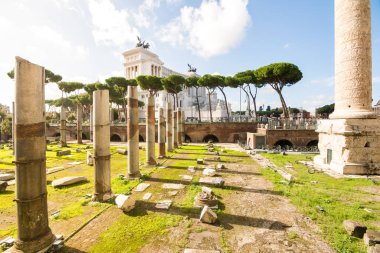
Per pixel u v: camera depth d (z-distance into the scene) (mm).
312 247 6844
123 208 9234
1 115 54562
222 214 9227
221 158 23344
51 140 45000
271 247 6848
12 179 14859
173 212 9359
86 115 76125
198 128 44344
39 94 6684
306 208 9734
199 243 7051
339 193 11938
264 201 10734
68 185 13086
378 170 16344
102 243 7020
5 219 8711
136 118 14820
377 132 16562
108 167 10820
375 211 9578
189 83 54750
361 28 16703
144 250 6664
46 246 6551
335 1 18328
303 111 63781
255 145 33000
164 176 15445
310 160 22234
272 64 42938
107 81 58969
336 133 17672
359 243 7043
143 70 90438
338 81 18094
